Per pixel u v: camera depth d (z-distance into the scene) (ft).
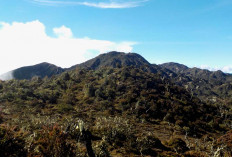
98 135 151.02
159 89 429.38
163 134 213.87
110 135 150.00
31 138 57.57
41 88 458.09
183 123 268.00
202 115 317.01
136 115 286.25
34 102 313.53
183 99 378.32
